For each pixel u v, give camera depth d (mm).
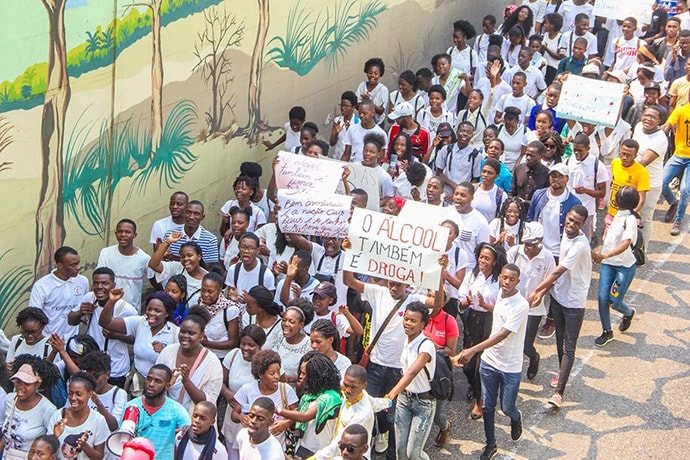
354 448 6871
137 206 10852
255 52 12453
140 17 10312
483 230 10375
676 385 10344
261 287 8555
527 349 10031
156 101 10812
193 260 9320
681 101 14328
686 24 17391
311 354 7746
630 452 9258
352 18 14617
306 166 10516
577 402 10008
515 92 13758
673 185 14914
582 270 9688
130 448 6723
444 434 9109
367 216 8688
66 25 9367
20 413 7598
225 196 12445
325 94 14344
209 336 8891
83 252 10172
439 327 8766
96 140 10047
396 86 16406
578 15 16344
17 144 9070
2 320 9320
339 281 9695
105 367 7715
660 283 12367
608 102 12531
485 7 19281
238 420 7918
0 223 9055
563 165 10953
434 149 12664
